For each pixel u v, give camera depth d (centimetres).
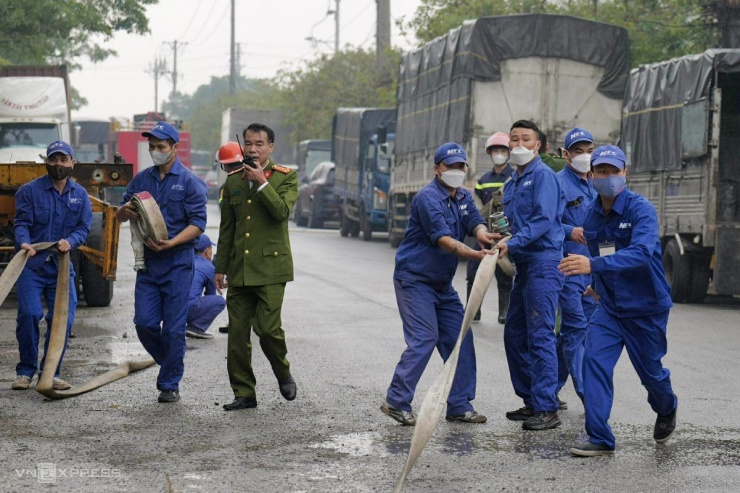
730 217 1736
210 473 634
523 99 2288
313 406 830
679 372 1023
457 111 2345
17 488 598
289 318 1386
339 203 3678
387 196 3103
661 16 3319
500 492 607
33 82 2400
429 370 996
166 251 842
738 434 754
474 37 2273
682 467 662
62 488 599
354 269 2156
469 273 1368
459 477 636
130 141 4375
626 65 2302
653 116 1881
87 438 716
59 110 2383
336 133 3803
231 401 845
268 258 813
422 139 2661
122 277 1914
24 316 877
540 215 757
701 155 1656
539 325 768
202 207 848
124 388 895
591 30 2292
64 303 873
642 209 684
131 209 834
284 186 816
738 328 1390
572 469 655
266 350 824
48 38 3375
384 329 1289
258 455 679
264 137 813
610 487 617
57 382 873
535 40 2275
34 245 866
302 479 625
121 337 1196
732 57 1638
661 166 1828
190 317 1180
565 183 880
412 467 618
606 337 695
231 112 6150
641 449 707
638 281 687
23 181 1385
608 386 692
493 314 1452
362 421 780
